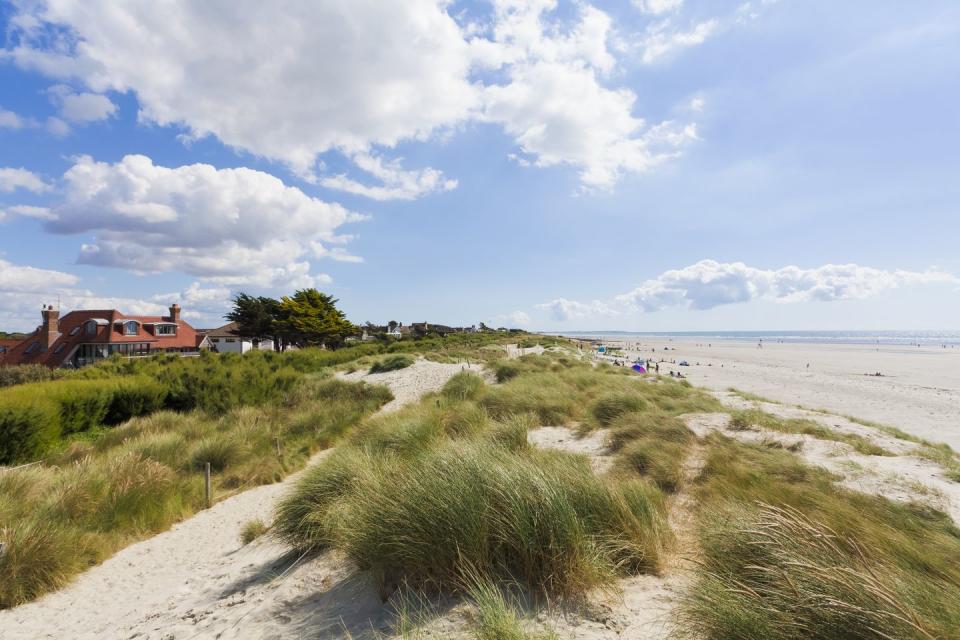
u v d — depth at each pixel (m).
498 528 2.90
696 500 4.45
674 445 6.16
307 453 9.91
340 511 4.12
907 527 3.37
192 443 10.07
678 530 3.71
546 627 2.30
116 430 11.70
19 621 4.13
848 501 3.91
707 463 5.51
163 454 8.90
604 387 13.10
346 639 2.54
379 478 4.12
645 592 2.71
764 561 2.42
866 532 2.83
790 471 5.12
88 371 20.61
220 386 16.00
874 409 18.19
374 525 3.20
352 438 9.24
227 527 6.31
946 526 3.56
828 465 5.57
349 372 24.67
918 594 1.98
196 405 14.94
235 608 3.40
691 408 10.18
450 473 3.42
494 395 11.43
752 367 40.88
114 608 4.22
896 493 4.52
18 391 12.09
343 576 3.38
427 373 20.59
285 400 16.00
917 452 6.86
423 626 2.43
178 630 3.24
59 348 39.81
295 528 4.59
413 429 7.25
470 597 2.66
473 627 2.30
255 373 18.38
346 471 4.98
